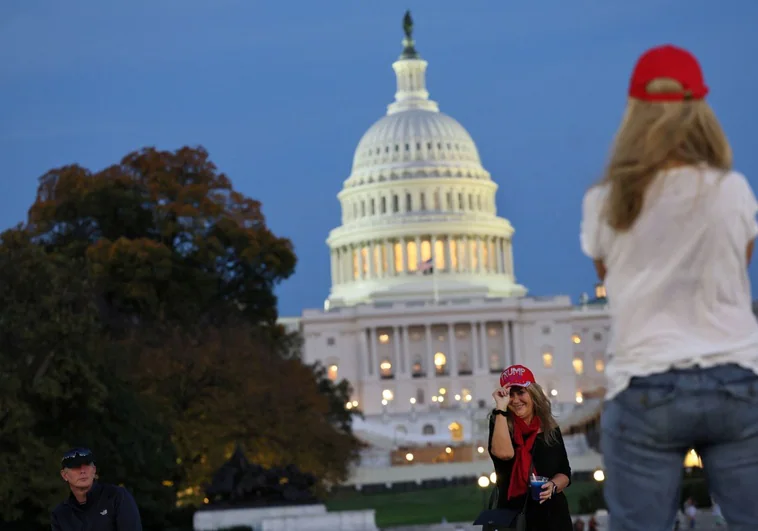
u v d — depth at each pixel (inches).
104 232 4490.7
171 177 4571.9
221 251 4343.0
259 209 4795.8
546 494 557.3
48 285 2632.9
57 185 4534.9
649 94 354.9
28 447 2431.1
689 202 343.9
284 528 2495.1
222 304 4480.8
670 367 347.6
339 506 4635.8
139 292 4072.3
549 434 572.4
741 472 345.1
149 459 2815.0
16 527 2524.6
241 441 3518.7
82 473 603.5
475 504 4448.8
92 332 2699.3
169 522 2928.2
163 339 3747.5
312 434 3708.2
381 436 7185.0
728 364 346.6
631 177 346.9
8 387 2437.3
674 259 347.6
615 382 354.3
